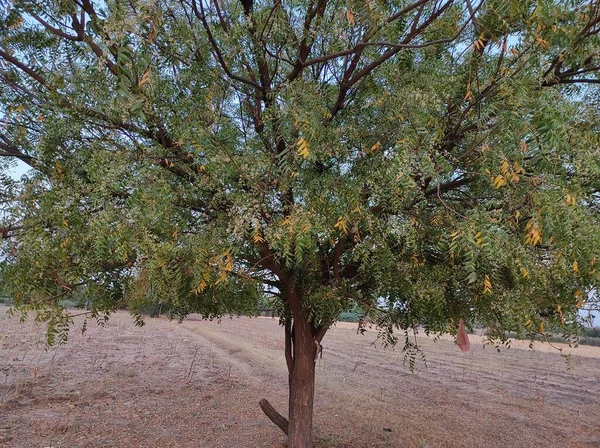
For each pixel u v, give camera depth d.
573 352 21.19
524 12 2.97
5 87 3.99
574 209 2.75
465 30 3.69
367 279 4.59
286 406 9.41
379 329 5.46
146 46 3.22
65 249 3.30
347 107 4.23
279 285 5.27
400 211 3.39
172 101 3.90
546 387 12.98
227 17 4.25
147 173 3.17
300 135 3.51
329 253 4.58
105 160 3.17
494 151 2.96
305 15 3.94
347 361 16.38
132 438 7.07
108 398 9.55
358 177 3.53
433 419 8.92
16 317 22.45
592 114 3.73
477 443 7.49
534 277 3.13
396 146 3.16
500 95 3.07
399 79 3.94
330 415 8.67
